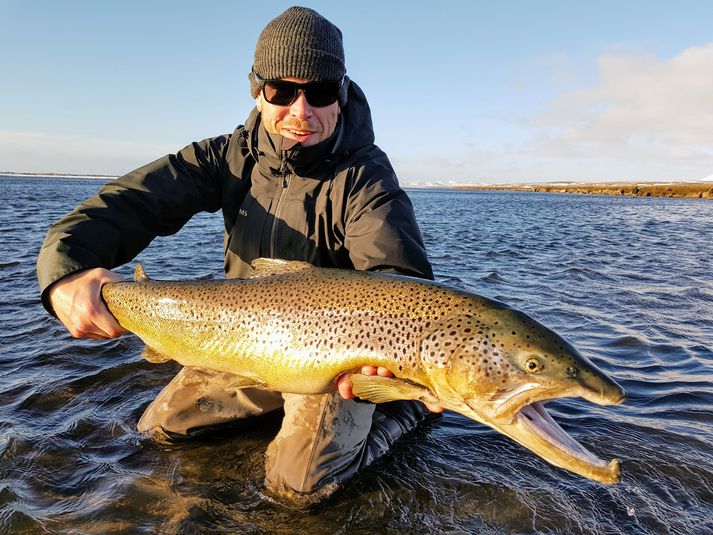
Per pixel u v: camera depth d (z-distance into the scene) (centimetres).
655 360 118
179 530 61
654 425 87
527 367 61
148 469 74
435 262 259
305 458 69
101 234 77
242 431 86
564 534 61
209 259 255
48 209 572
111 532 60
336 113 81
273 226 84
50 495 67
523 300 175
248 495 69
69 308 74
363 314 67
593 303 174
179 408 81
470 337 63
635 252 333
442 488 71
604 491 69
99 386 98
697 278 232
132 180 84
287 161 81
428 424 90
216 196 92
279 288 73
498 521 64
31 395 94
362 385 67
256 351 72
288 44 76
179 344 77
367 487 71
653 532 61
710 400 97
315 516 65
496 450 81
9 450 76
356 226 77
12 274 196
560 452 57
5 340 122
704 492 69
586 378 60
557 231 499
